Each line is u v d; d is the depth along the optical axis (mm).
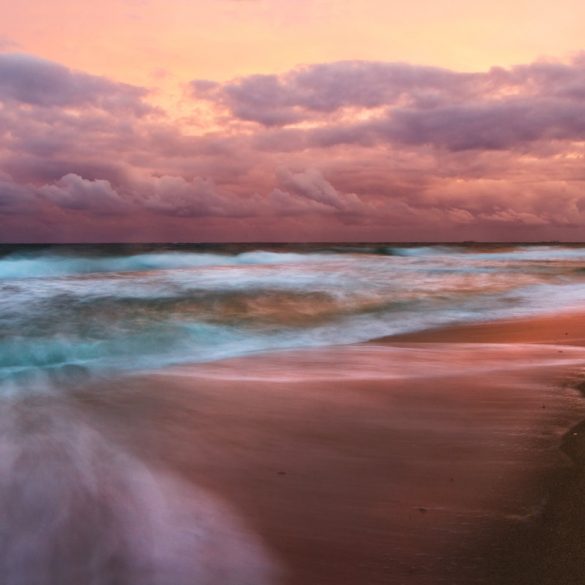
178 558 2932
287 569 2840
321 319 12414
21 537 3104
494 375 6973
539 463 4051
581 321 11977
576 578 2668
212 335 10352
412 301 15133
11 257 29688
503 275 23031
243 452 4418
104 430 4953
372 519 3328
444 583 2689
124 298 13477
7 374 7363
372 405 5688
